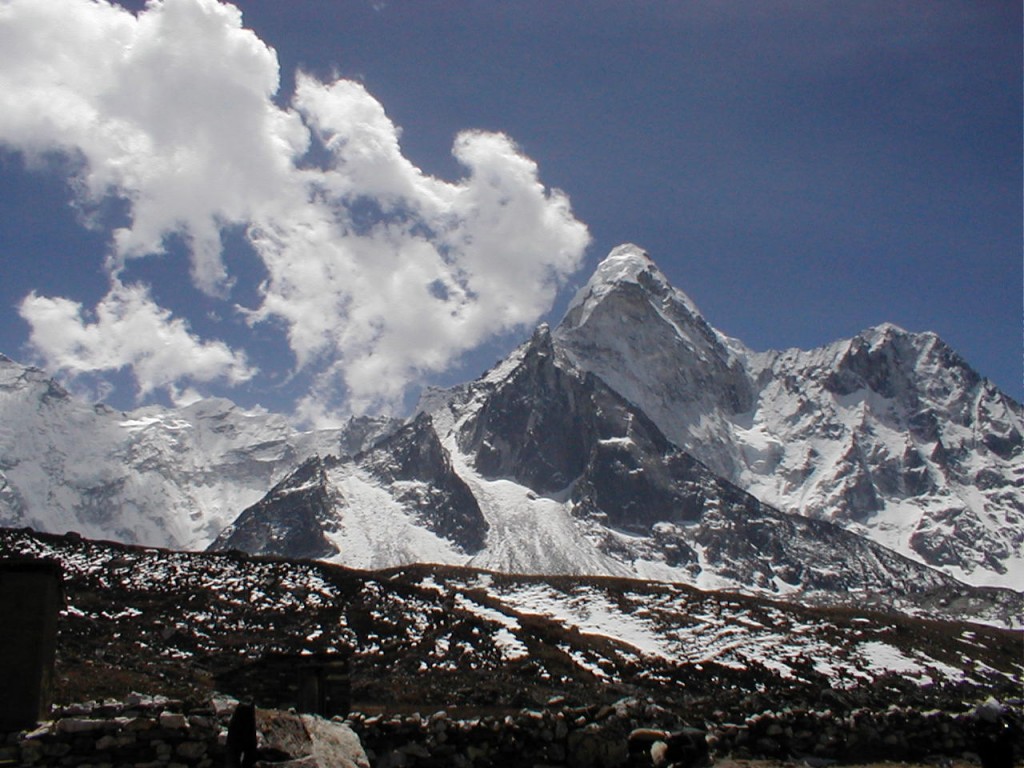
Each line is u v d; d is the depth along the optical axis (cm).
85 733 3036
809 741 3919
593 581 13112
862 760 3891
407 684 7650
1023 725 4053
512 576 13338
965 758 3969
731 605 12131
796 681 9162
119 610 8788
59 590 3406
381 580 10650
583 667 8875
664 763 3441
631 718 3594
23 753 2991
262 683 4300
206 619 8894
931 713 4125
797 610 12419
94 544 10488
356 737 2592
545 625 9944
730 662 9631
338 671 4319
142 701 3234
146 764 3019
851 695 8556
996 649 11838
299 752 2466
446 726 3447
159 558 10294
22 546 10044
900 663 10325
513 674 8381
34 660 3203
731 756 3794
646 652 9838
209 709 3166
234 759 2395
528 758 3434
